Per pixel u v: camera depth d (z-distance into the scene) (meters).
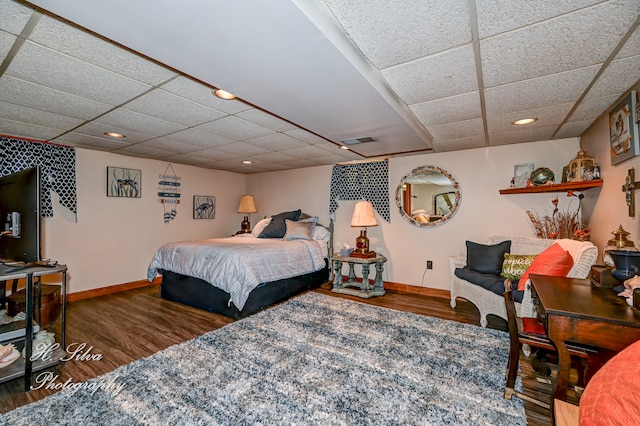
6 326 2.15
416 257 4.17
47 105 2.28
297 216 4.85
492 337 2.56
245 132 3.02
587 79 1.84
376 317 3.06
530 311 2.11
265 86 1.83
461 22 1.30
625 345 1.19
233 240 4.24
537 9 1.21
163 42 1.36
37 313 2.45
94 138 3.26
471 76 1.82
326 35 1.31
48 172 3.44
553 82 1.89
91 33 1.36
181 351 2.27
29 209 1.83
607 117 2.44
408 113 2.49
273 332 2.64
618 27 1.32
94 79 1.84
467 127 2.88
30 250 1.83
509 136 3.21
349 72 1.65
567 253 2.29
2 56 1.57
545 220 3.35
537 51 1.53
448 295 3.91
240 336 2.55
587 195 3.01
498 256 3.15
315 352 2.26
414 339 2.51
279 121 2.66
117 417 1.54
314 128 2.72
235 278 3.02
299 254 3.85
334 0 1.17
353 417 1.54
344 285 4.32
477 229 3.76
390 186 4.39
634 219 1.99
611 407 0.68
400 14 1.24
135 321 2.95
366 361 2.12
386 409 1.61
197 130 2.95
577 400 1.55
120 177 4.13
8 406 1.64
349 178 4.72
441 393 1.75
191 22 1.21
